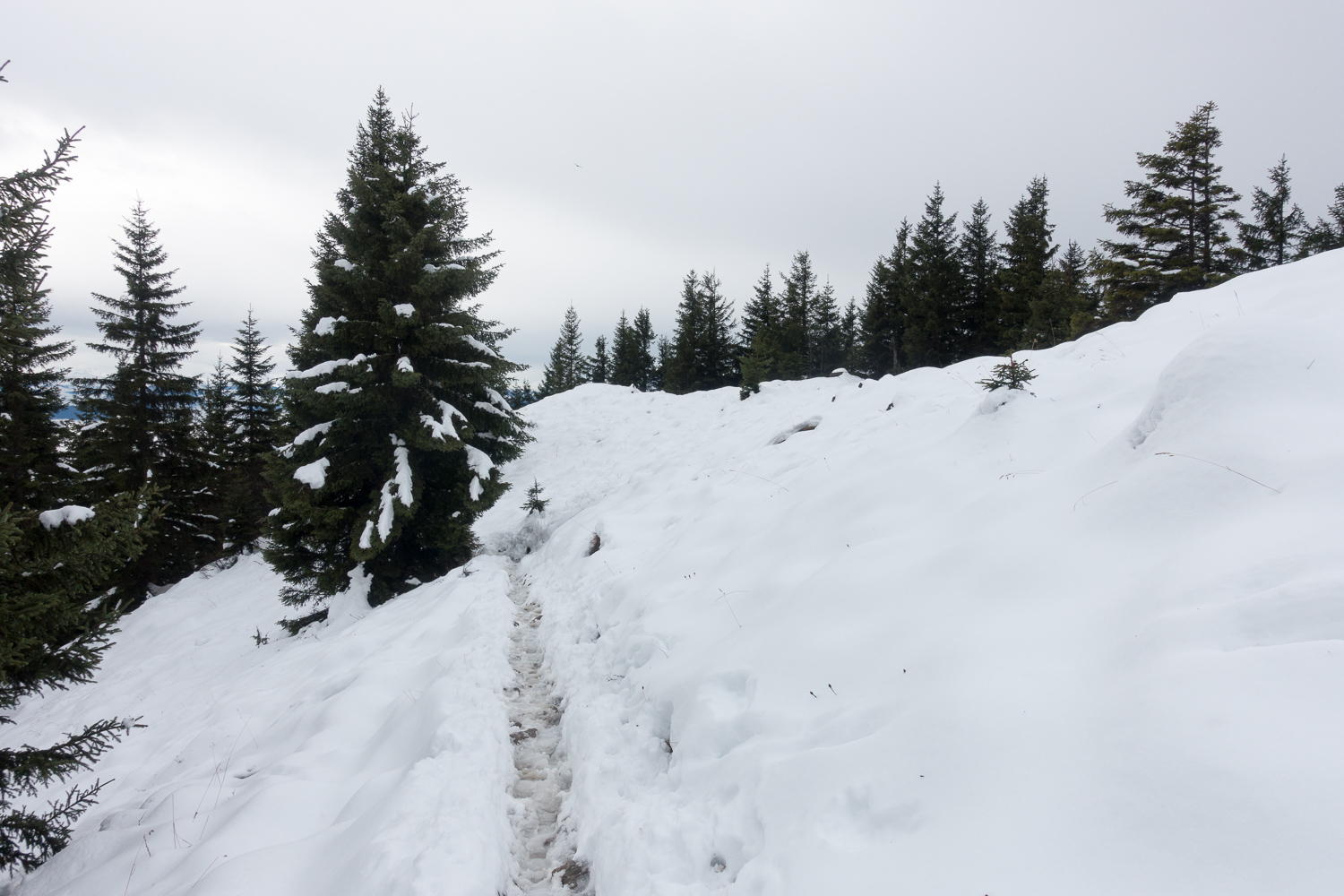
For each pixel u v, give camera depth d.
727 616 5.74
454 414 11.82
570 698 5.90
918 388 10.73
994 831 2.36
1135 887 1.92
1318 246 35.12
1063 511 4.42
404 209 11.91
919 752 2.96
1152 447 4.28
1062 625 3.38
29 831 5.52
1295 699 2.10
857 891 2.46
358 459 11.77
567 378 61.75
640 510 11.66
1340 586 2.34
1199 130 22.03
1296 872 1.68
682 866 3.24
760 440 13.94
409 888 3.10
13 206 5.20
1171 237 22.25
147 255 20.95
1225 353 4.21
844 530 6.07
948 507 5.62
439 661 7.01
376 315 11.82
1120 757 2.31
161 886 4.07
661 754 4.52
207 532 23.09
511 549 15.13
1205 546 3.15
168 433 20.86
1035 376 6.96
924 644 3.82
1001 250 37.62
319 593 12.54
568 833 4.06
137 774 7.18
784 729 3.84
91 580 5.73
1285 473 3.27
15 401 16.06
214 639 14.44
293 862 3.87
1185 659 2.49
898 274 39.09
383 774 4.81
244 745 6.86
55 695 13.25
